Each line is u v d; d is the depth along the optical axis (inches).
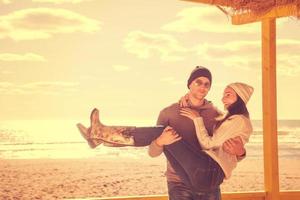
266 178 134.8
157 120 141.6
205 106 144.5
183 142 142.1
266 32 132.9
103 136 137.3
